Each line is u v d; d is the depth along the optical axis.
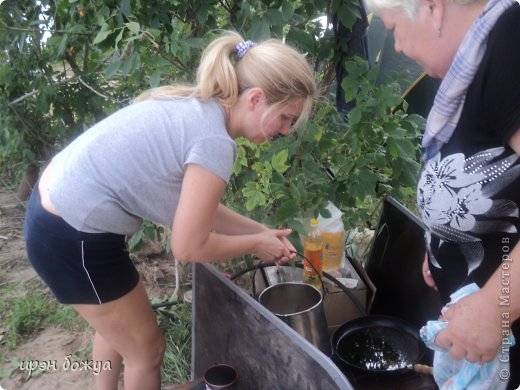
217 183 1.32
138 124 1.37
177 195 1.42
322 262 1.95
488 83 1.00
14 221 3.62
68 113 2.75
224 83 1.35
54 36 2.38
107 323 1.61
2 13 2.68
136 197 1.40
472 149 1.13
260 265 1.81
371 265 2.15
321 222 2.01
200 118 1.34
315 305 1.56
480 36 1.00
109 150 1.38
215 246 1.38
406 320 1.90
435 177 1.24
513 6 0.97
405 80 2.11
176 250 1.34
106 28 1.91
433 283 1.56
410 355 1.63
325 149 2.03
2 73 2.88
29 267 3.08
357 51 2.15
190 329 2.37
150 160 1.35
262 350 1.46
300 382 1.32
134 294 1.62
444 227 1.26
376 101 1.85
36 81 2.71
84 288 1.51
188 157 1.32
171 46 1.88
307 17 2.00
